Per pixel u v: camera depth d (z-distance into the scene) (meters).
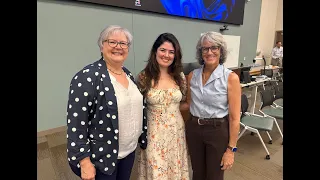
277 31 8.93
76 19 2.96
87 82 1.00
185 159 1.55
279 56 7.67
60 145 2.67
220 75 1.31
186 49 4.65
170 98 1.38
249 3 6.18
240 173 2.18
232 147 1.37
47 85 2.86
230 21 5.50
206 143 1.42
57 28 2.81
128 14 3.52
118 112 1.09
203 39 1.32
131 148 1.24
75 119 0.99
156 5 3.81
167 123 1.38
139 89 1.35
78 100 0.99
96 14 3.15
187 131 1.51
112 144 1.09
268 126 2.44
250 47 6.74
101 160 1.09
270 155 2.56
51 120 3.00
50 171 2.14
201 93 1.37
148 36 3.88
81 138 1.01
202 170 1.53
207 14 4.83
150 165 1.39
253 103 4.07
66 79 3.03
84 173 1.02
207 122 1.37
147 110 1.42
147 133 1.40
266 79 4.22
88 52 3.17
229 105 1.33
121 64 1.18
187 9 4.37
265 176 2.13
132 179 1.95
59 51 2.88
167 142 1.40
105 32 1.10
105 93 1.04
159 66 1.42
